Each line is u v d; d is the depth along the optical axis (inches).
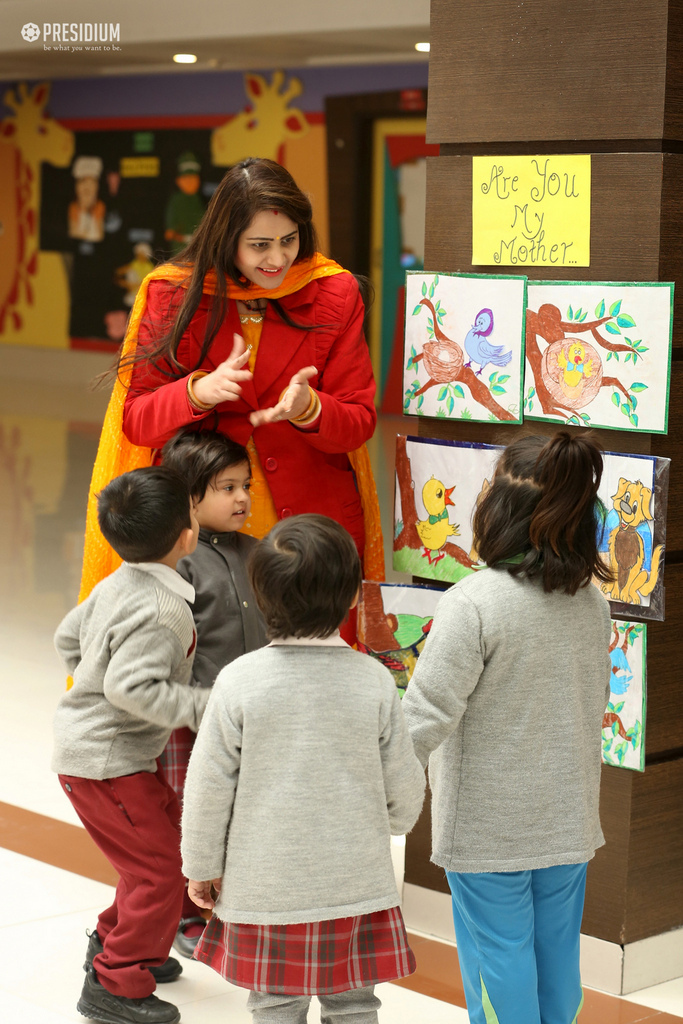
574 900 81.6
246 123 524.1
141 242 573.9
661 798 103.7
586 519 77.7
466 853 78.0
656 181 96.7
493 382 107.6
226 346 108.7
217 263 104.3
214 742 72.6
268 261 103.4
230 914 72.5
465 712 78.3
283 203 101.7
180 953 107.7
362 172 493.7
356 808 72.6
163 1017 93.6
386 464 380.2
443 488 112.0
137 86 559.5
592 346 100.9
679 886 106.2
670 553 101.9
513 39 103.6
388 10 345.1
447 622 77.1
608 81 98.6
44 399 546.0
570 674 78.2
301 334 109.6
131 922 92.7
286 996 75.1
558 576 76.7
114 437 112.6
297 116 505.4
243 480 102.6
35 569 247.3
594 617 80.1
